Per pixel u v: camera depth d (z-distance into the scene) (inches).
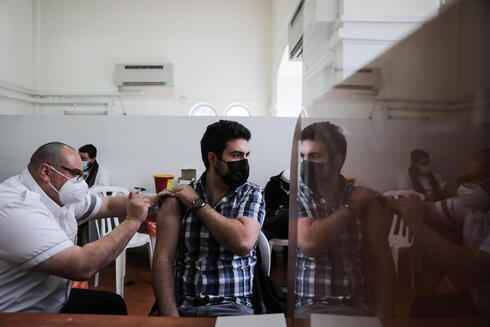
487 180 5.0
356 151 7.1
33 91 270.2
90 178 137.7
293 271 13.9
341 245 8.3
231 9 286.7
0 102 236.8
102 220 101.0
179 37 287.1
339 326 8.5
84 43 282.7
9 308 37.9
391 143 5.9
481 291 5.2
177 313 33.7
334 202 8.5
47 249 35.6
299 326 12.7
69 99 281.3
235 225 35.7
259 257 42.9
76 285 68.3
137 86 284.2
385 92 6.0
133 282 106.8
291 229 14.9
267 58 287.6
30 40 268.4
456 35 5.2
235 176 40.1
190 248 38.0
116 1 283.4
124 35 284.7
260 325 18.5
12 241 35.0
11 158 151.9
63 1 280.5
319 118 9.7
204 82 288.5
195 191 40.4
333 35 8.2
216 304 34.8
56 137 152.4
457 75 5.2
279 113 265.4
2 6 232.7
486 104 5.1
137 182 153.4
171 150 153.0
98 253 37.6
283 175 108.0
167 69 278.4
